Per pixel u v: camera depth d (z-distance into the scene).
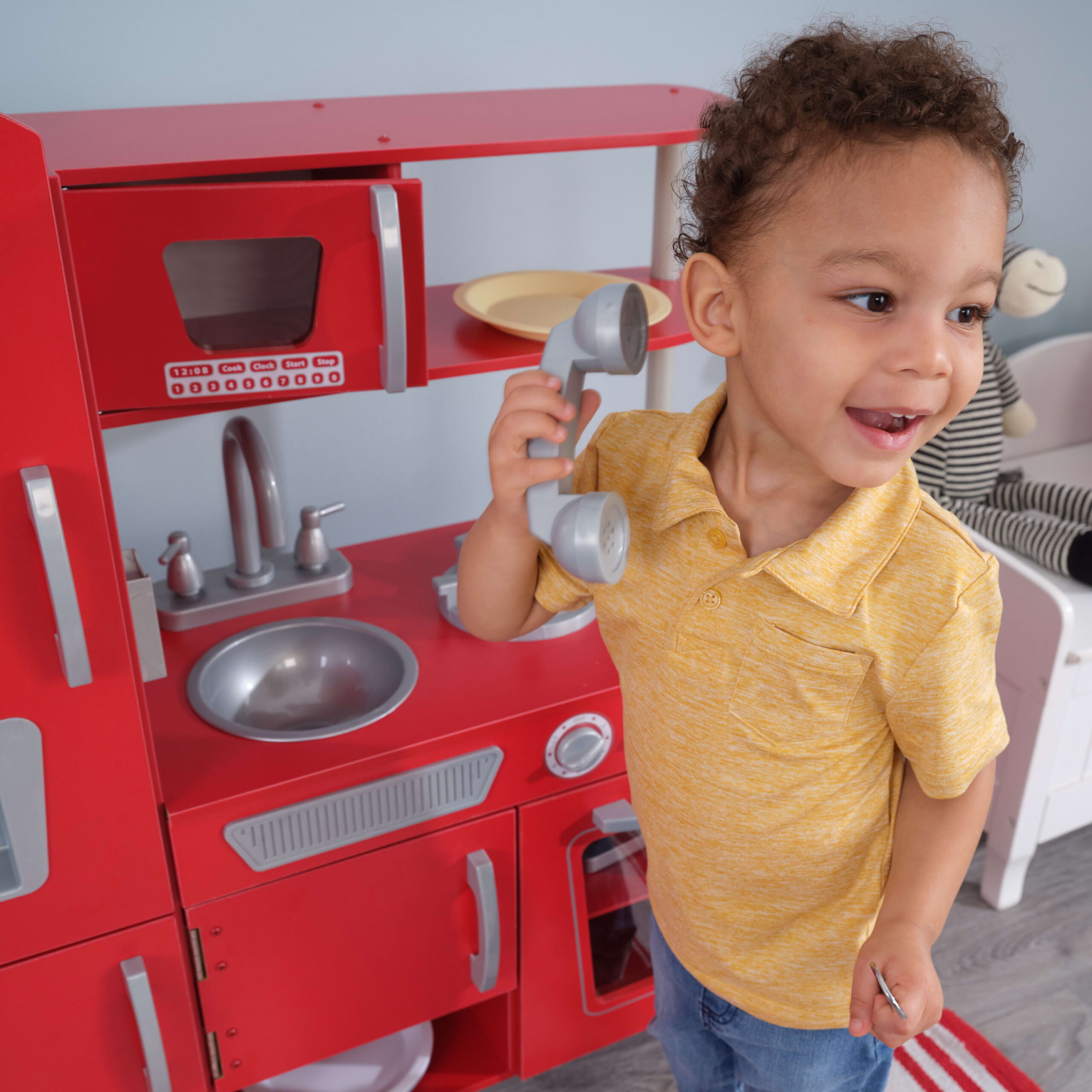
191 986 1.09
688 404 1.82
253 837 1.05
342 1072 1.36
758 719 0.76
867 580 0.70
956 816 0.76
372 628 1.30
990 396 1.92
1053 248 2.15
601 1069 1.46
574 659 1.25
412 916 1.19
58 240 0.74
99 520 0.83
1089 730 1.62
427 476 1.64
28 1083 1.04
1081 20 1.93
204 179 1.11
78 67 1.22
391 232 0.94
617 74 1.54
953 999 1.54
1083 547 1.74
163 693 1.18
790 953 0.87
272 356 0.99
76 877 0.96
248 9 1.27
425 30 1.38
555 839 1.24
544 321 1.27
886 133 0.58
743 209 0.64
